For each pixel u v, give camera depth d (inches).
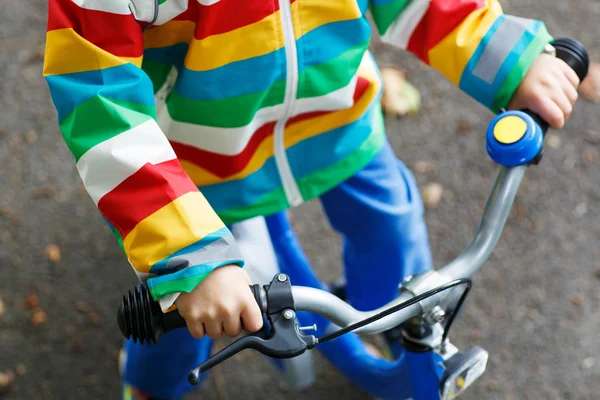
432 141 112.7
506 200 49.7
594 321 93.8
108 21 47.7
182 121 57.0
